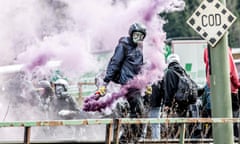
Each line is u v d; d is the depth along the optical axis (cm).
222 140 1802
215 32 1828
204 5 1836
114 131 1337
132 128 1856
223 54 1827
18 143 1673
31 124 1262
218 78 1823
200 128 1942
